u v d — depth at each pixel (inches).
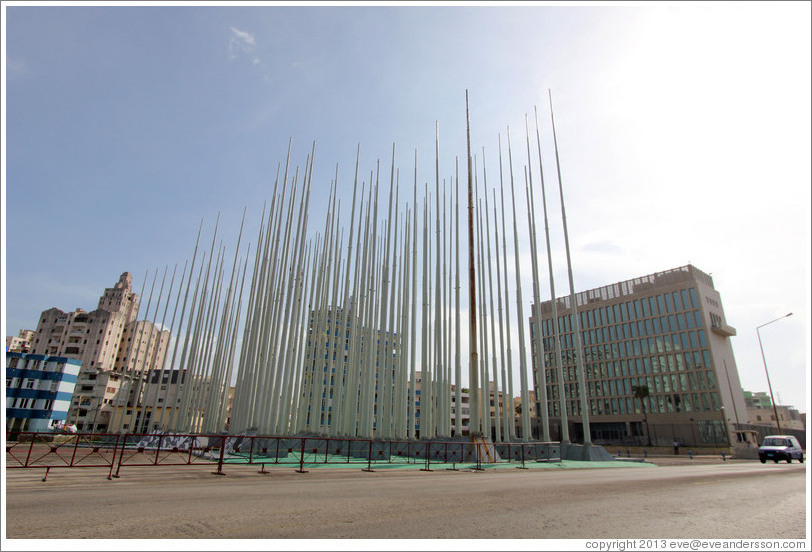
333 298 1790.1
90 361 3511.3
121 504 315.0
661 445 2942.9
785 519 296.2
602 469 851.4
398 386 1296.8
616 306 3469.5
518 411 3983.8
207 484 456.8
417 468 751.7
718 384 2854.3
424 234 1519.4
